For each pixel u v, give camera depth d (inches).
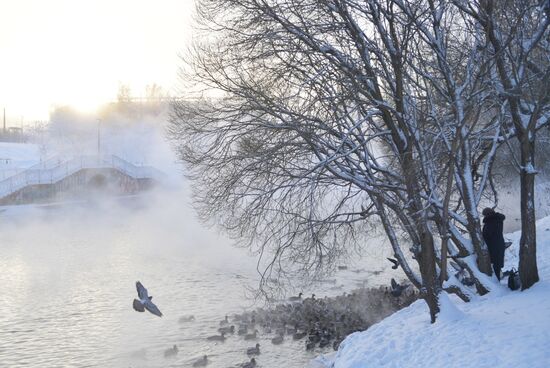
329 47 611.8
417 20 611.2
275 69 650.8
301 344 803.4
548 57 621.3
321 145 624.7
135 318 973.2
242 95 649.6
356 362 538.0
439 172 684.7
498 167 1006.4
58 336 880.9
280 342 813.2
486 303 595.8
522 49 589.3
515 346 459.5
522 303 562.3
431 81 628.1
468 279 658.8
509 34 561.0
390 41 604.4
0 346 835.4
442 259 575.2
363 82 612.7
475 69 657.0
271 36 629.6
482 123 811.4
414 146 616.1
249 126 663.8
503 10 587.2
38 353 807.1
